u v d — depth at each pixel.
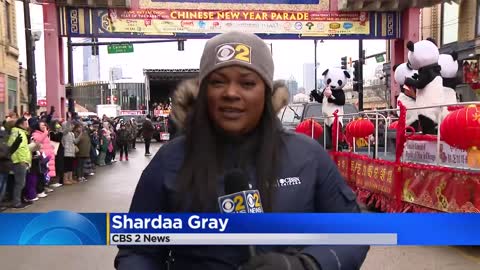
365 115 10.14
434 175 6.14
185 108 1.62
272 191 1.49
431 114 8.59
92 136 15.99
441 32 28.30
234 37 1.52
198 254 1.54
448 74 10.30
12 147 8.84
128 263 1.57
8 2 24.91
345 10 20.08
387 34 20.55
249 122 1.52
